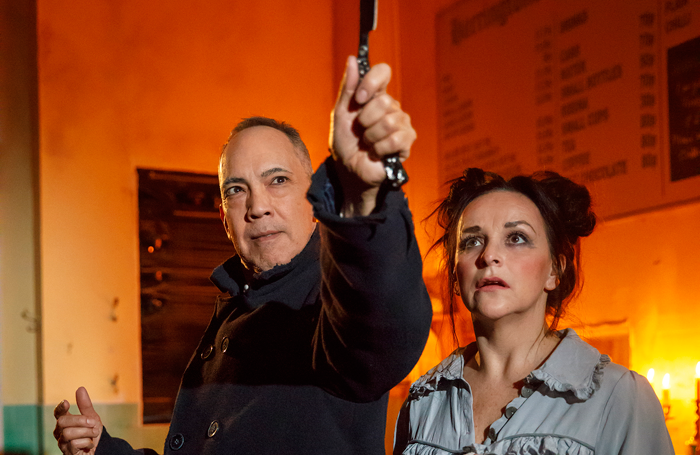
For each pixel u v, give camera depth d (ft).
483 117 13.87
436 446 5.31
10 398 14.89
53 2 15.44
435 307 13.26
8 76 15.67
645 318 10.31
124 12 15.99
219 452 4.09
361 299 3.12
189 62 16.42
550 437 4.75
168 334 15.37
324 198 3.08
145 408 14.97
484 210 5.37
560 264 5.53
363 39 2.91
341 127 2.91
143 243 15.46
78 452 5.06
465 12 14.44
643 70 10.61
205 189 16.16
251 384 4.30
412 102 15.94
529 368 5.25
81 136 15.37
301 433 3.94
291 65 17.42
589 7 11.59
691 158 9.83
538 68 12.57
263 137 4.99
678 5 10.14
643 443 4.72
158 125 15.98
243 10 17.06
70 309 14.80
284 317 4.42
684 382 9.63
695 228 9.70
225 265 5.40
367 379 3.48
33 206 15.51
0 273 15.17
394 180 2.85
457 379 5.53
